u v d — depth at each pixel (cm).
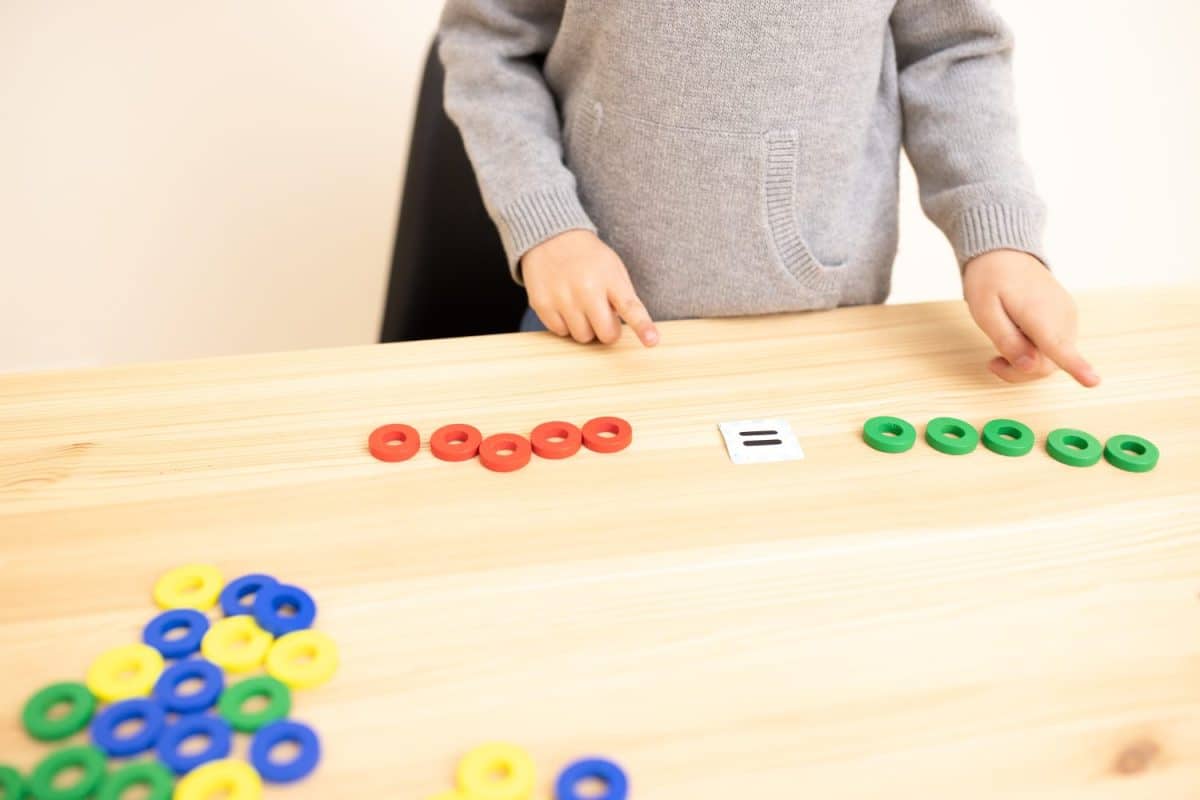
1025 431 60
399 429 59
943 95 82
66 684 41
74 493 53
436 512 52
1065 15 151
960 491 55
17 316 143
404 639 44
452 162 97
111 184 136
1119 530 52
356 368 67
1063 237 170
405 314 101
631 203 83
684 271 84
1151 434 62
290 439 59
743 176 79
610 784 37
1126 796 37
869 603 46
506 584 47
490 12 84
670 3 73
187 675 42
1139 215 170
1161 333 75
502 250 103
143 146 134
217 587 47
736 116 76
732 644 44
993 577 48
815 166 80
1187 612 46
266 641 44
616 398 64
